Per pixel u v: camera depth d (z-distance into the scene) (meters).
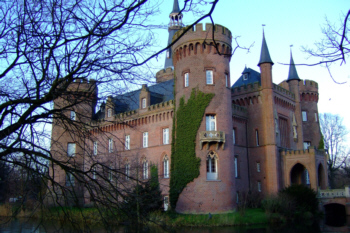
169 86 50.97
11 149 7.64
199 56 39.94
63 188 8.68
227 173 38.22
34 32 8.06
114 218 9.18
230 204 37.69
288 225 35.75
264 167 47.03
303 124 59.22
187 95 39.81
